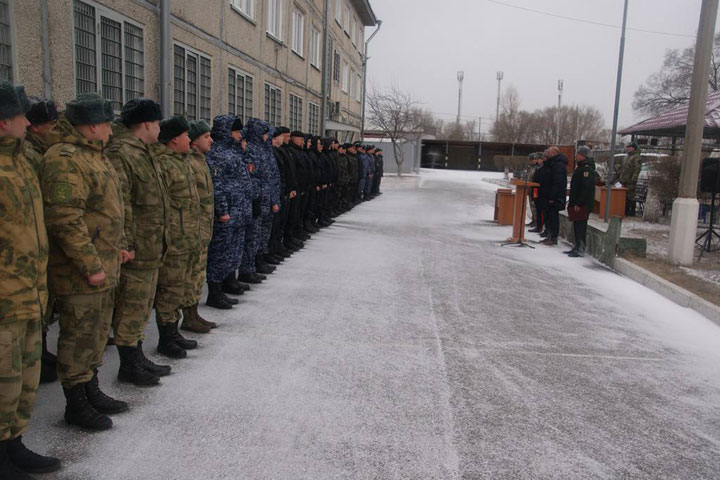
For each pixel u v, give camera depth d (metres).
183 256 4.37
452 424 3.51
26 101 2.56
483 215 15.45
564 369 4.53
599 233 9.23
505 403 3.85
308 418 3.50
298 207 8.91
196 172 4.77
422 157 48.88
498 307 6.27
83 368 3.20
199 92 9.97
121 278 3.76
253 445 3.15
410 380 4.16
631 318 6.07
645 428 3.61
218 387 3.89
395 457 3.10
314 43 19.86
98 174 3.14
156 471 2.87
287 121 16.34
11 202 2.51
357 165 15.41
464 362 4.57
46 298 2.77
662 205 14.63
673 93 42.16
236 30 11.77
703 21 8.01
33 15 5.62
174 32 8.88
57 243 3.02
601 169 17.39
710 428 3.65
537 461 3.14
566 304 6.54
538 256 9.55
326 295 6.42
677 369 4.65
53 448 3.05
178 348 4.41
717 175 9.25
